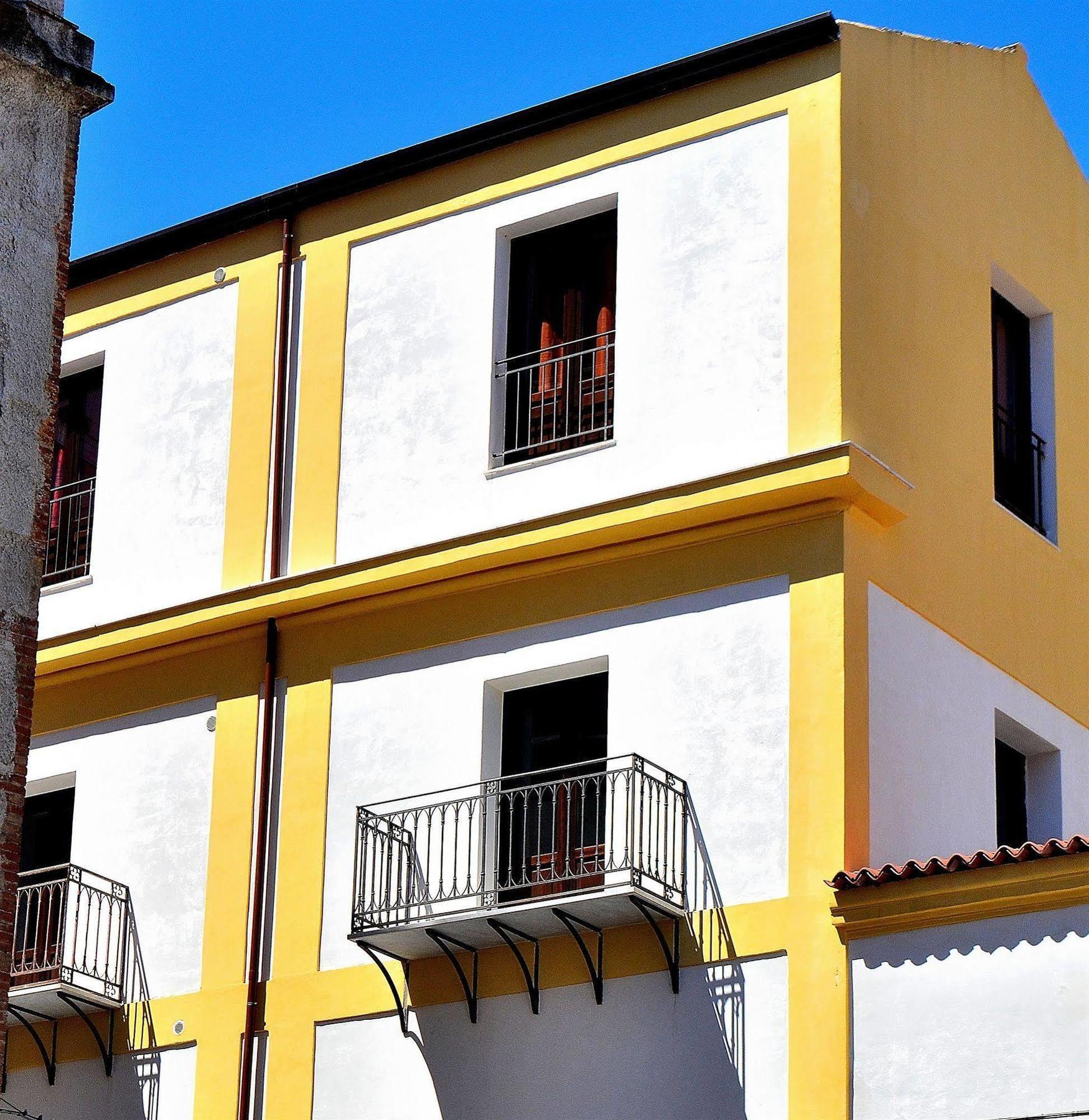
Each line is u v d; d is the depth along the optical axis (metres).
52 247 15.79
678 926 19.50
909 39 22.36
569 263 22.45
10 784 14.63
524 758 21.12
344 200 23.73
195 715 23.05
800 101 21.22
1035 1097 17.17
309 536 22.78
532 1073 19.81
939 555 21.12
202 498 23.69
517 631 21.25
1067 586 23.34
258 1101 21.25
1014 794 22.39
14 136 15.79
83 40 16.23
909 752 20.02
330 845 21.70
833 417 20.11
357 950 21.20
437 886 20.81
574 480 21.34
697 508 20.27
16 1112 21.28
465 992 20.38
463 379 22.36
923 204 22.06
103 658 23.66
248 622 22.77
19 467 15.23
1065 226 24.83
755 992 18.94
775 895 19.11
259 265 24.11
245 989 21.62
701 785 19.78
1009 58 24.33
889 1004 18.14
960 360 22.19
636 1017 19.45
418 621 21.89
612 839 20.06
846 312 20.45
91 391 25.31
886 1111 17.89
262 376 23.69
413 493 22.28
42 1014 22.62
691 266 21.34
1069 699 22.88
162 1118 21.77
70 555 24.73
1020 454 23.62
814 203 20.84
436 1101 20.23
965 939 17.91
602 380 21.81
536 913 19.47
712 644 20.16
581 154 22.28
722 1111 18.77
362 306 23.27
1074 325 24.59
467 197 22.89
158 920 22.52
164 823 22.83
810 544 19.94
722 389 20.81
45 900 23.53
